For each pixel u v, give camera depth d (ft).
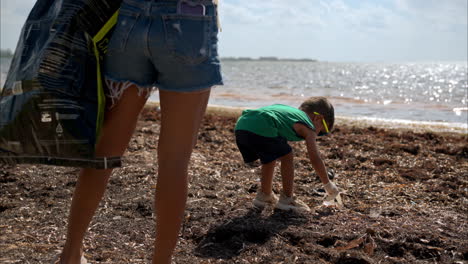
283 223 9.61
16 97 5.09
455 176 14.26
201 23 5.23
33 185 12.34
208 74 5.33
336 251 8.27
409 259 8.13
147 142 17.72
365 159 16.58
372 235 8.89
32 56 5.23
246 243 8.63
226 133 21.54
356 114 36.52
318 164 10.49
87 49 5.26
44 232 9.14
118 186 12.14
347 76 176.35
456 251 8.32
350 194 12.29
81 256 6.37
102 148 5.74
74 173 13.53
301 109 11.36
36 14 5.57
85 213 5.96
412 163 16.01
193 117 5.50
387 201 11.66
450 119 33.81
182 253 8.32
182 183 5.52
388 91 76.54
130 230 9.28
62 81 5.05
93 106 5.18
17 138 5.02
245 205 10.82
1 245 8.39
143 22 5.12
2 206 10.71
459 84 110.32
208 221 9.73
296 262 7.90
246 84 93.25
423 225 9.50
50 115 4.95
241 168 14.89
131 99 5.62
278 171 14.17
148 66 5.36
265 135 10.46
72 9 5.21
